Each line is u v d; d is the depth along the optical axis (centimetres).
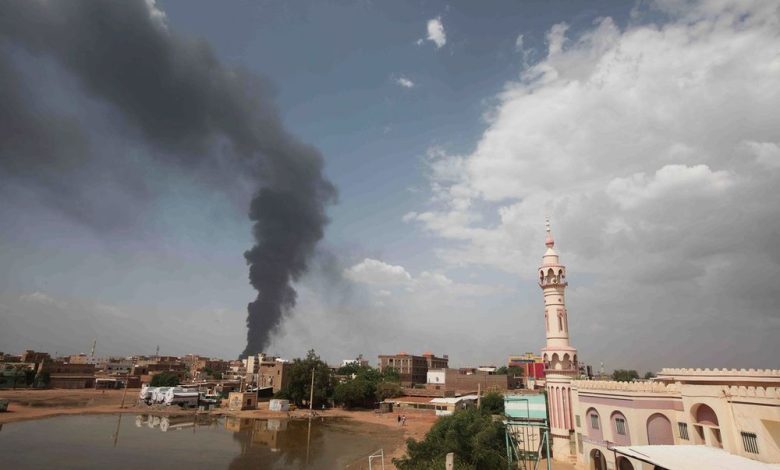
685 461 2941
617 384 4259
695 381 3756
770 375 3322
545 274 5678
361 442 7756
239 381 17162
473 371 16900
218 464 5719
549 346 5459
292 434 8481
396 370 18925
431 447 4569
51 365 16962
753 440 2977
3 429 7606
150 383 16125
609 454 4244
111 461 5491
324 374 13312
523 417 5662
